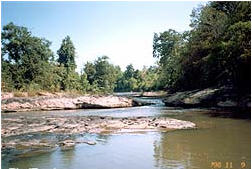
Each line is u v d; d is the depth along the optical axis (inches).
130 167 330.0
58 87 1963.6
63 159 366.3
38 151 408.5
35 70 1792.6
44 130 573.6
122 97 1284.4
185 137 488.4
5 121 697.6
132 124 613.0
